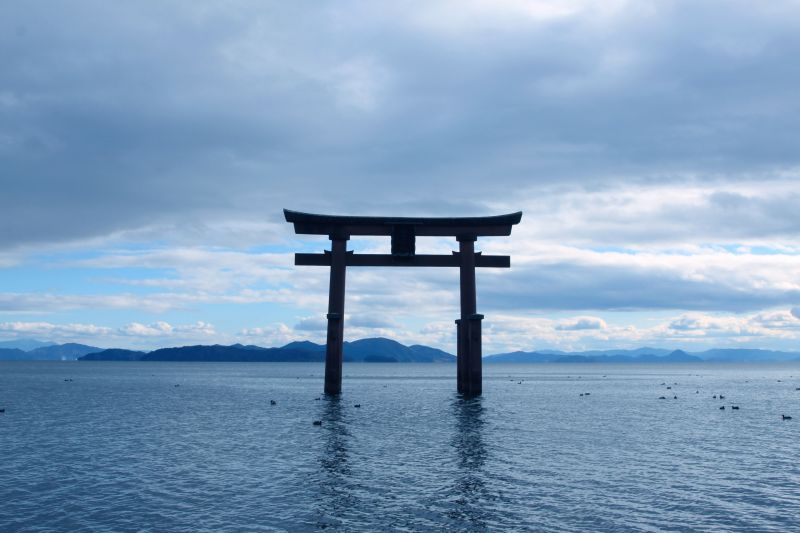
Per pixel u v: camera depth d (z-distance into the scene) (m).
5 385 102.50
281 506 21.61
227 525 19.56
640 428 42.47
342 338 55.25
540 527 19.41
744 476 26.58
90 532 18.89
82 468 27.95
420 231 53.72
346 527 19.38
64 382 115.56
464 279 53.75
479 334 54.88
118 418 48.53
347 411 51.81
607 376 173.50
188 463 29.05
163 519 20.19
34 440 36.44
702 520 20.22
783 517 20.55
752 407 61.88
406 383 110.75
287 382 116.50
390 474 26.52
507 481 25.31
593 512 21.03
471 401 55.94
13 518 20.30
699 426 44.03
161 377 145.75
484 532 18.94
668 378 155.88
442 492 23.50
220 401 66.12
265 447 33.41
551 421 46.03
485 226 53.25
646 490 24.02
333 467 27.95
